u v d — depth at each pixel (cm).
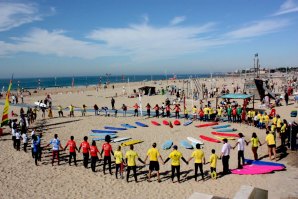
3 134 2345
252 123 2623
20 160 1644
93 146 1452
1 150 1848
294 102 3819
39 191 1225
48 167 1527
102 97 5422
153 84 9975
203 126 2577
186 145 1939
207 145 1975
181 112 3422
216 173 1418
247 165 1505
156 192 1205
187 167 1521
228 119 2775
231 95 3089
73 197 1164
